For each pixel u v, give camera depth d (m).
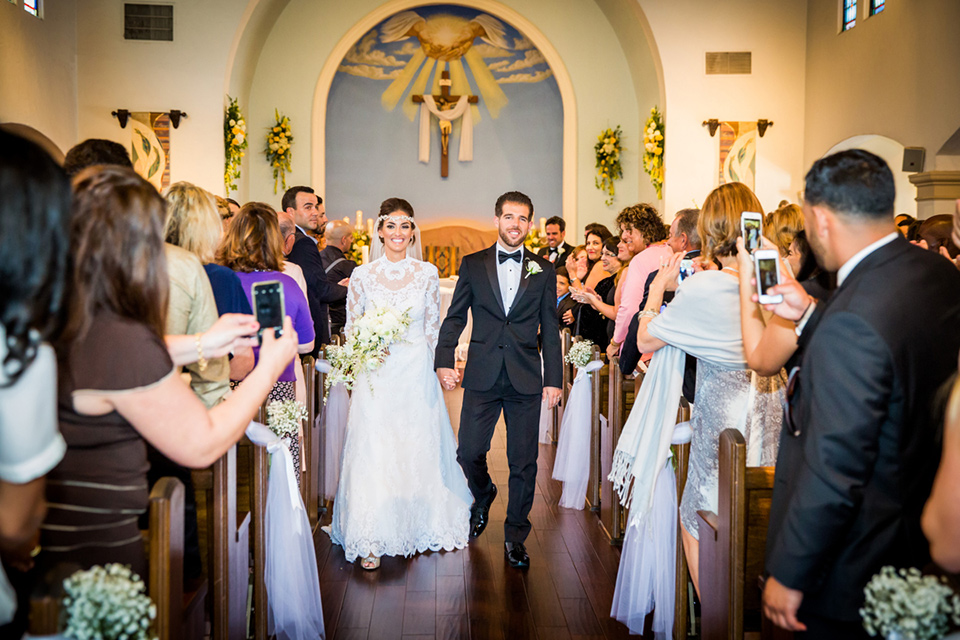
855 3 8.44
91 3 9.02
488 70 11.68
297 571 2.95
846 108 8.56
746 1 9.39
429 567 3.75
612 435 4.04
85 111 9.07
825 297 2.36
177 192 2.68
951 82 6.84
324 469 4.64
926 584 1.46
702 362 2.70
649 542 3.04
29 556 1.65
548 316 3.79
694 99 9.42
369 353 3.66
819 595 1.70
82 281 1.61
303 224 5.76
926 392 1.65
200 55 9.16
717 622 2.40
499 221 3.76
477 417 3.77
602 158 10.83
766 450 2.63
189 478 2.35
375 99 11.63
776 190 9.48
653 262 4.30
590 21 10.96
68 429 1.61
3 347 1.37
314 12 10.80
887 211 1.74
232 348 1.92
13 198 1.36
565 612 3.27
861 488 1.62
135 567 1.73
